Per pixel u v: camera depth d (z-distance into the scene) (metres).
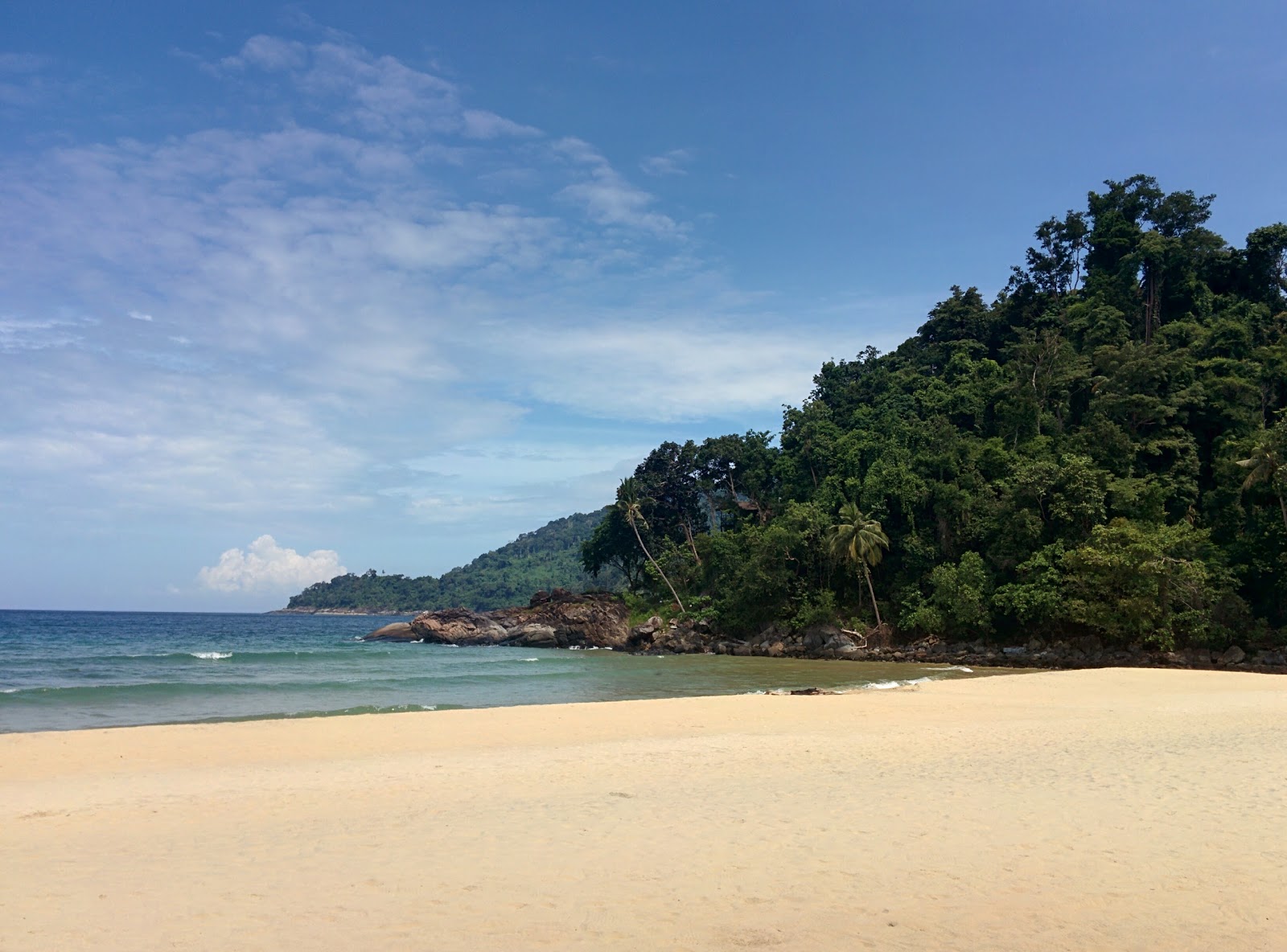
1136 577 60.62
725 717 28.41
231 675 53.94
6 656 70.62
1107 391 78.69
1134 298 99.88
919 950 7.50
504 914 8.53
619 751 20.67
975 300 123.56
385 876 9.91
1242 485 63.38
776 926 8.12
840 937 7.83
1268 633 58.66
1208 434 75.88
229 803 14.93
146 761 20.48
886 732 23.81
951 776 16.12
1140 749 19.28
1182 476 70.81
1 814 14.21
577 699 41.56
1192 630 59.06
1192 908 8.57
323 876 9.95
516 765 18.80
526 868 10.12
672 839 11.41
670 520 115.88
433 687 46.44
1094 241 108.56
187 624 187.62
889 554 82.88
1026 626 68.25
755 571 84.06
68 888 9.64
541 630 103.75
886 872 9.80
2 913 8.73
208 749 22.36
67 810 14.45
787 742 21.77
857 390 114.12
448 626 111.00
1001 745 20.50
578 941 7.79
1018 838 11.26
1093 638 64.31
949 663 69.75
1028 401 84.81
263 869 10.34
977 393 93.19
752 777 16.58
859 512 80.19
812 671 61.16
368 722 27.61
